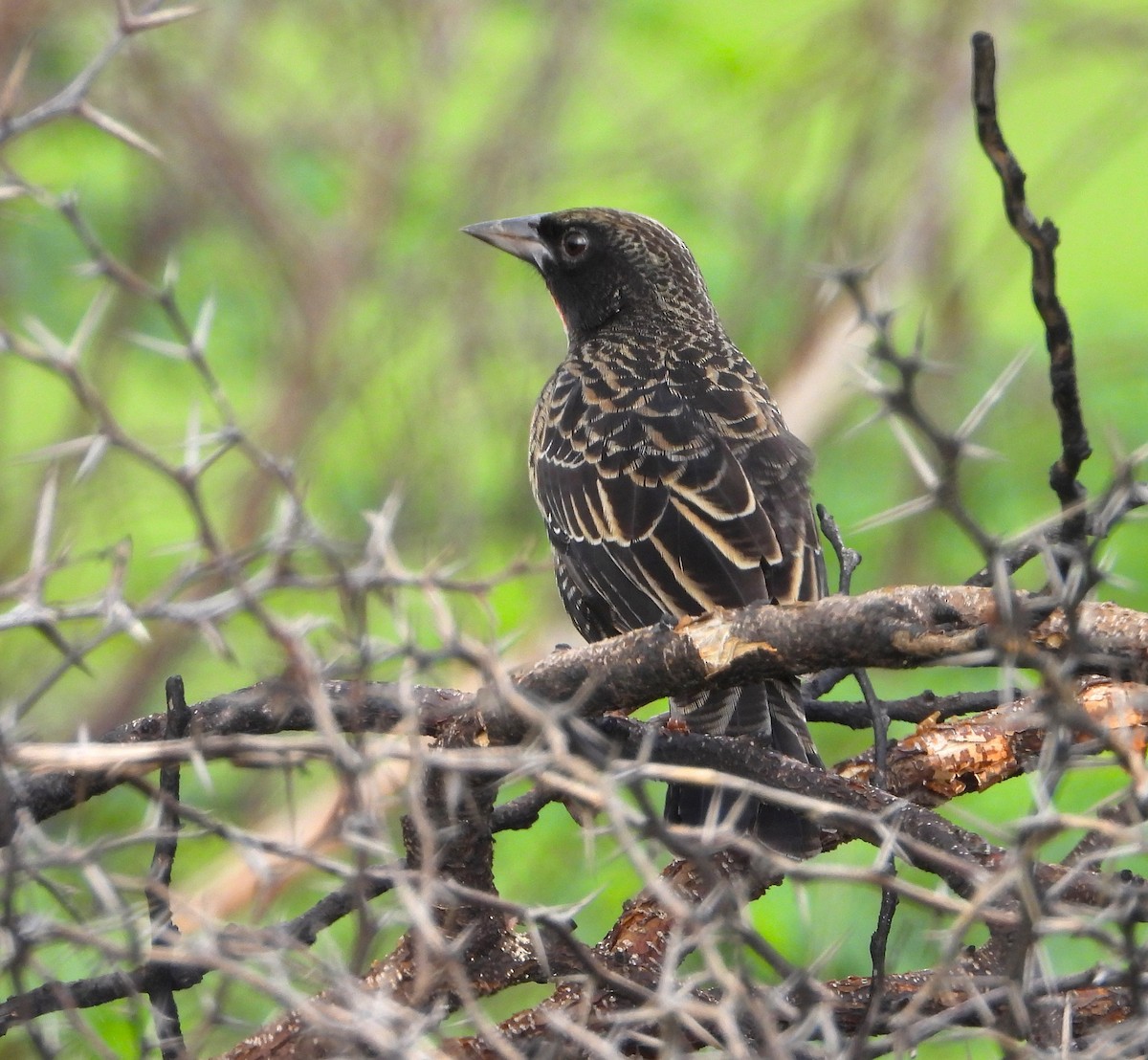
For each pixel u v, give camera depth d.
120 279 5.12
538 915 5.14
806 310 17.64
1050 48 19.38
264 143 17.75
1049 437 16.55
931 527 15.91
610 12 19.14
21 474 16.83
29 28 16.09
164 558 16.88
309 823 13.30
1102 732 4.73
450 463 17.56
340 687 6.62
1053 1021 5.59
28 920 4.75
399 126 18.09
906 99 18.64
